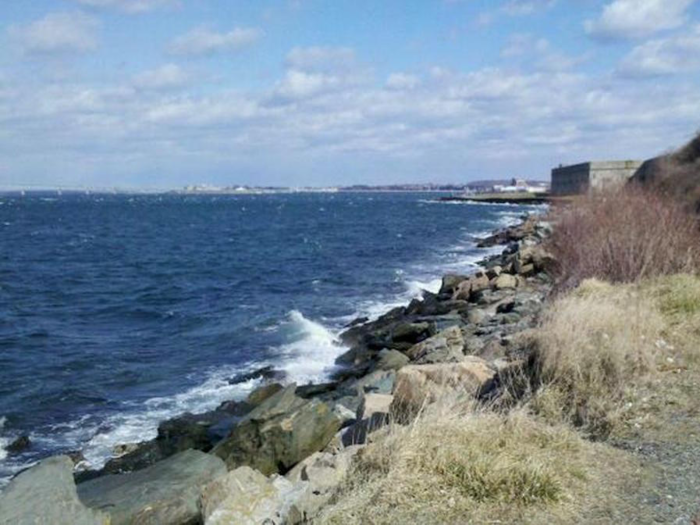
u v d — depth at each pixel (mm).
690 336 7969
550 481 4609
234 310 23391
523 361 7242
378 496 4512
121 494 6559
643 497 4539
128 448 10750
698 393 6406
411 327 15914
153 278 33250
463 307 18031
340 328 19500
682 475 4836
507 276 20172
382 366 13258
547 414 6090
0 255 43812
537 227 38281
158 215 107625
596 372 6504
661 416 5969
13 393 13945
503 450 5039
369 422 7516
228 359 16469
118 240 57938
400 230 62719
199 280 32156
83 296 27766
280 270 34938
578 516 4324
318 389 12391
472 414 5621
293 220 88438
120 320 22625
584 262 14461
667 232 13836
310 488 5332
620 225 15953
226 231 68688
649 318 8164
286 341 17922
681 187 27734
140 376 15188
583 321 7406
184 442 10359
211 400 13266
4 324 21672
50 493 5238
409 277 29703
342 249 45281
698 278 11258
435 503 4438
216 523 5062
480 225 66812
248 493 5371
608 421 5836
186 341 18875
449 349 12719
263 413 8102
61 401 13398
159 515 6016
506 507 4422
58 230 70500
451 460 4801
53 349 18094
